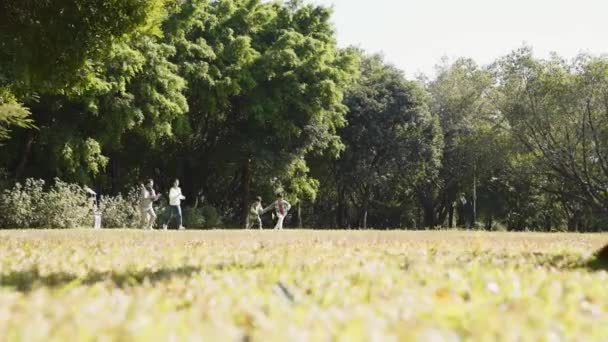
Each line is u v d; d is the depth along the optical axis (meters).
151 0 19.67
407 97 56.50
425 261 9.11
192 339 3.51
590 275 7.45
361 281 6.63
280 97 44.69
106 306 4.81
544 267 8.45
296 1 51.50
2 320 4.10
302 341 3.52
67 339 3.53
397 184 60.94
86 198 35.97
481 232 25.64
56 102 36.03
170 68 40.19
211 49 42.91
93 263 9.13
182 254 10.65
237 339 3.67
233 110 46.97
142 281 7.05
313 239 16.48
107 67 35.22
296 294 5.59
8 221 33.59
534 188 64.44
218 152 46.78
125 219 38.00
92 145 36.81
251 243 14.20
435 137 58.50
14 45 19.30
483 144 57.44
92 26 19.30
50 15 18.88
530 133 54.66
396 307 4.77
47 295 5.62
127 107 36.56
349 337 3.53
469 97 62.28
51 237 17.09
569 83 51.47
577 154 56.47
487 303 5.02
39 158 38.69
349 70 49.97
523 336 3.73
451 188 64.69
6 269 8.38
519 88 54.19
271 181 46.31
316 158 55.91
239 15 46.62
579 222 68.00
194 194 48.50
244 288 5.92
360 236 19.14
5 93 22.94
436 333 3.63
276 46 45.72
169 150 46.59
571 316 4.43
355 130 55.16
